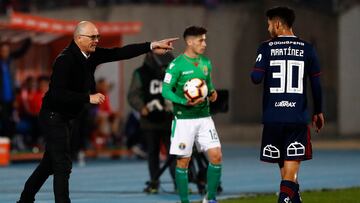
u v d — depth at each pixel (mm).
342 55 111250
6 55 65312
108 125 73375
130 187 48562
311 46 30250
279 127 29953
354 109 112625
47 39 72875
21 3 95562
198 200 40375
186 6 97812
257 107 103375
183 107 35531
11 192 45031
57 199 30703
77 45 30844
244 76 101812
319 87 30109
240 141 100750
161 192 44531
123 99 81125
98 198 41719
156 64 42625
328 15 109562
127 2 96000
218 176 35750
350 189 45125
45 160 31953
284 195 29672
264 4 102188
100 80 72812
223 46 100250
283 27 30469
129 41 93438
